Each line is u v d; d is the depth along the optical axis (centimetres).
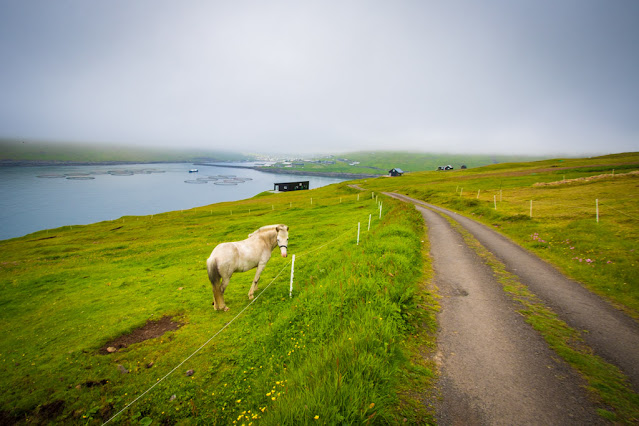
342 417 441
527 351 694
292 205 7106
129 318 1195
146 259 2614
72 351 961
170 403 706
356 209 4609
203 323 1082
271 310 1094
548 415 498
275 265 1770
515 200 3666
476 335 764
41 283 1991
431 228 2356
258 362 780
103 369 857
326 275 1311
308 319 861
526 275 1272
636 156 9488
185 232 4659
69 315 1329
